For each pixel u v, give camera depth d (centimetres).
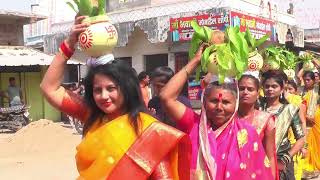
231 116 291
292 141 466
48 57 1686
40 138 1224
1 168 896
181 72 292
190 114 295
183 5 1798
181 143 253
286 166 411
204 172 284
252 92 344
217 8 1558
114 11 2066
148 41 1906
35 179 789
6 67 1705
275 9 2053
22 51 1728
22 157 1034
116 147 243
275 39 1783
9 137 1314
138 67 1953
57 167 894
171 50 1822
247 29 350
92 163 248
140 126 247
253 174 290
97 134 250
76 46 291
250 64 345
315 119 726
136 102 255
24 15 1844
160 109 430
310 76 723
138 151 243
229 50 286
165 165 247
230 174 282
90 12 260
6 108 1551
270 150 345
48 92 273
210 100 288
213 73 291
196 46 304
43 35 2359
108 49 259
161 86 446
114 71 249
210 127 293
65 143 1202
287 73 611
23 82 1745
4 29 1872
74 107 275
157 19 1728
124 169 240
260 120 345
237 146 288
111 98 251
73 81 2017
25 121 1587
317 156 727
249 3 1827
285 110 419
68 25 2281
